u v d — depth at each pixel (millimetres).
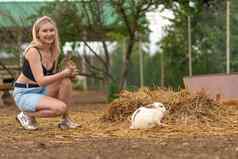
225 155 4660
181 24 12227
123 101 7258
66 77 6555
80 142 5598
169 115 6898
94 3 12062
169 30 12750
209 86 9547
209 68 11406
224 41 10719
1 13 12312
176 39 12508
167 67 13086
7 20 12430
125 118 7109
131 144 5336
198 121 6785
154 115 6500
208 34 11328
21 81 6684
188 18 11602
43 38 6477
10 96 12516
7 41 12297
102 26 12297
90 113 8875
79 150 5074
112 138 5844
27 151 5098
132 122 6602
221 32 10852
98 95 16125
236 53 10406
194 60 11875
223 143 5250
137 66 15836
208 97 7242
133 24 12062
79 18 12117
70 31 12141
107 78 12500
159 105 6629
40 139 5906
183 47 12289
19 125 7258
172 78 12828
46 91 6680
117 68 17625
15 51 12219
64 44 11953
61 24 11938
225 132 6160
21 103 6668
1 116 8938
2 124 7469
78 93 17734
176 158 4602
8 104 11984
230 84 9359
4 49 12438
